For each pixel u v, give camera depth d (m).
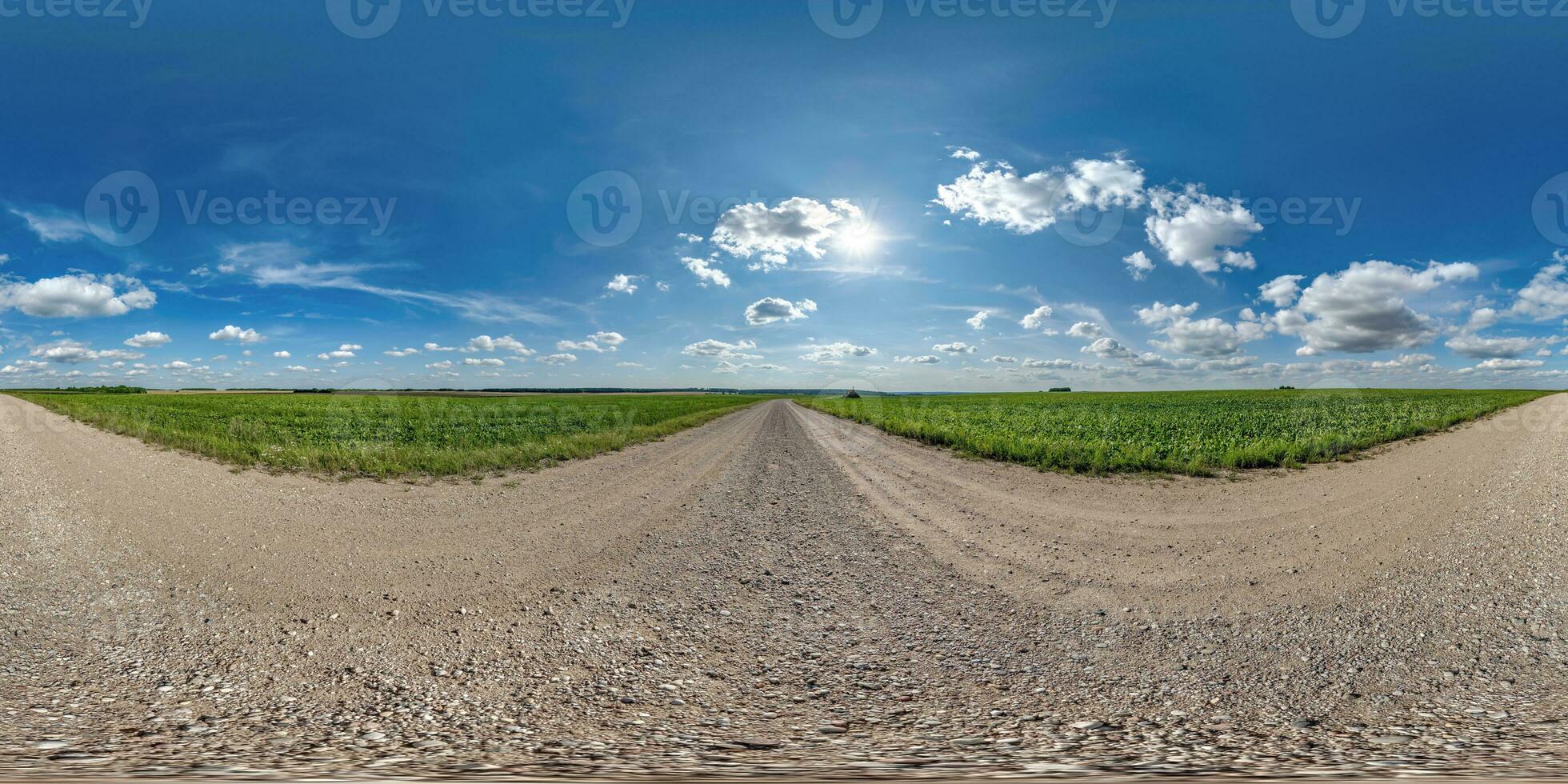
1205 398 57.84
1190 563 6.25
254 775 2.17
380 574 5.88
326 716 3.05
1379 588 5.26
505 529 7.82
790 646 4.30
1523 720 2.95
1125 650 4.16
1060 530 7.79
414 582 5.65
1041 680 3.70
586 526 8.06
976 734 2.85
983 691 3.53
